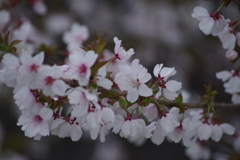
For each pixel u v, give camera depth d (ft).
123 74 2.01
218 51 4.65
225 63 4.60
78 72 1.92
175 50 4.76
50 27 4.51
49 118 1.96
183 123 2.08
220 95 4.49
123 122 2.02
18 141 4.45
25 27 2.88
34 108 1.98
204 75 4.67
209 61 4.69
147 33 4.79
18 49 2.77
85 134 4.66
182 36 4.81
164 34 4.80
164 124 2.04
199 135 2.15
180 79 4.61
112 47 4.41
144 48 4.69
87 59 1.91
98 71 1.93
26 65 1.89
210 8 4.50
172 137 2.09
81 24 4.75
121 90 2.02
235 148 2.77
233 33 2.24
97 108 1.90
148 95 1.99
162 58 4.73
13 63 1.90
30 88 1.98
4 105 4.45
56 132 2.02
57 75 1.91
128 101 2.03
